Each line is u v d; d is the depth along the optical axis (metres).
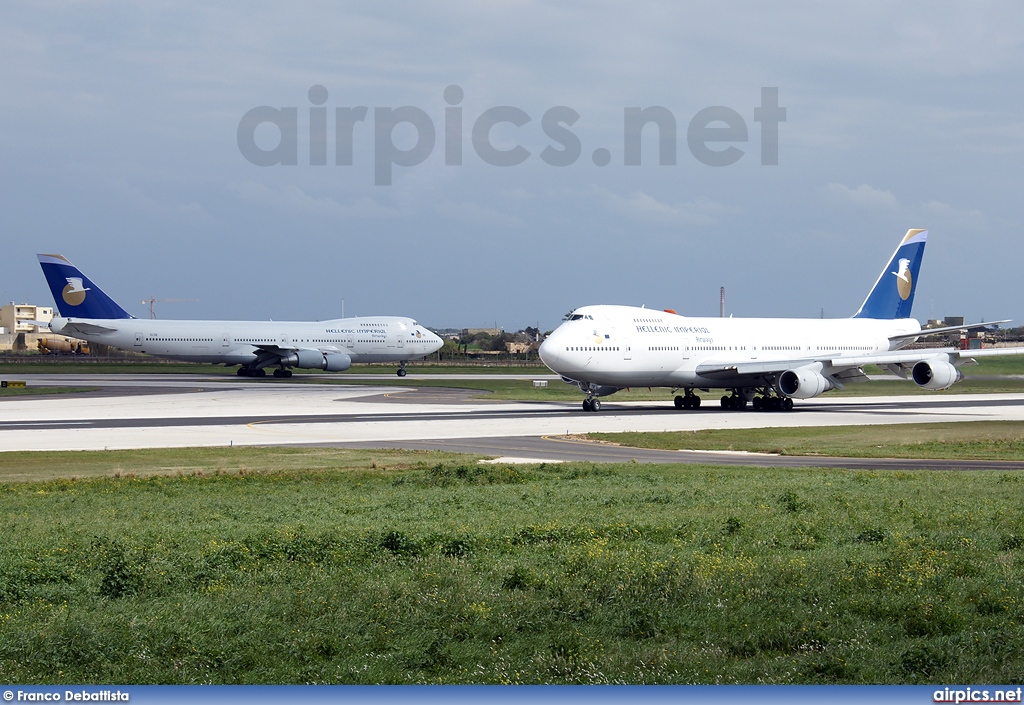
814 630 53.09
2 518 88.56
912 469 133.00
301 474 122.31
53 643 50.44
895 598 58.06
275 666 48.78
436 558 67.94
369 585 61.00
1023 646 50.31
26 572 63.16
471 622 54.72
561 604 57.03
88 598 59.38
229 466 133.00
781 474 121.88
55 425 191.12
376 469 128.50
